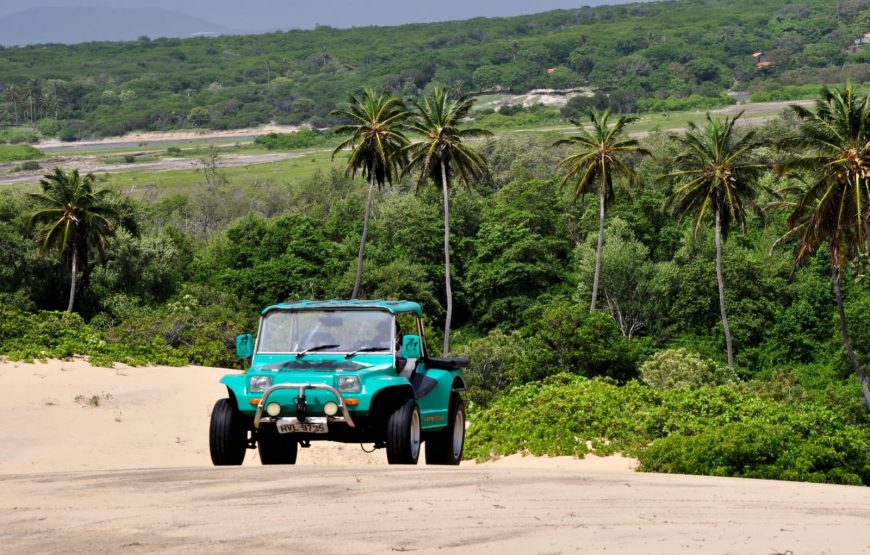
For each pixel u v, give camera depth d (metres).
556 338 92.75
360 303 17.88
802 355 128.62
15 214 143.38
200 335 90.75
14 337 57.97
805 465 27.77
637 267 142.12
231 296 139.62
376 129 121.44
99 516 9.66
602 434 33.91
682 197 113.81
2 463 29.67
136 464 31.09
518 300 153.25
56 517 9.63
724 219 112.50
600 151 122.56
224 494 11.30
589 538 8.42
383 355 17.17
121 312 132.25
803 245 87.62
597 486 13.17
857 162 82.12
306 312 17.72
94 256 140.38
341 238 176.00
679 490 13.23
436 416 18.06
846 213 84.00
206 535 8.50
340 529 8.82
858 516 10.48
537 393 41.31
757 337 131.88
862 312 125.62
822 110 85.19
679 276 137.00
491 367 100.81
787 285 138.38
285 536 8.45
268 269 149.50
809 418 31.59
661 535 8.67
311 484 12.30
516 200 166.50
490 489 12.12
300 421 16.30
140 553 7.70
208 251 167.25
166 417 38.38
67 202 125.44
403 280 148.50
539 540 8.30
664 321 139.00
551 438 33.56
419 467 15.27
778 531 9.05
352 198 187.12
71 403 38.66
